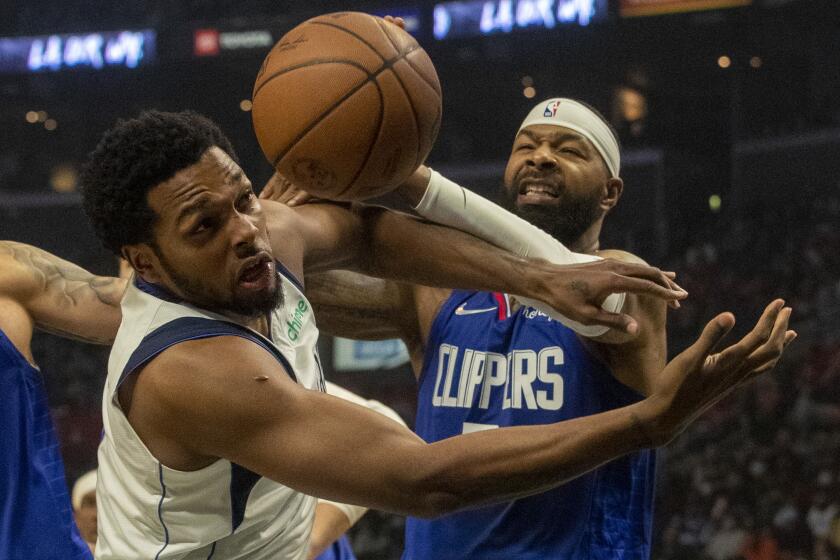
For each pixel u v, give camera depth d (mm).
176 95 20406
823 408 12492
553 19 16812
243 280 1830
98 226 1879
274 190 2393
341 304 2912
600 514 2654
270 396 1734
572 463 1661
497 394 2754
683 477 12102
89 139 22625
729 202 20375
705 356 1601
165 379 1777
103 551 2016
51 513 2244
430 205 2217
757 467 11742
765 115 19953
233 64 18844
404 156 2027
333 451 1706
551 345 2711
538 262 2184
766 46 17641
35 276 2363
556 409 2670
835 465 11359
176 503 1875
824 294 14922
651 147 20750
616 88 20406
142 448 1847
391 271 2326
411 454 1696
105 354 17281
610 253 2750
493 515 2660
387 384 14281
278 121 2000
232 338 1818
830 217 17234
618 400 2688
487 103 21141
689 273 17031
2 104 20859
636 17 16469
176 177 1786
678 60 17938
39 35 19844
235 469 1846
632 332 2072
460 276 2244
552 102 2893
